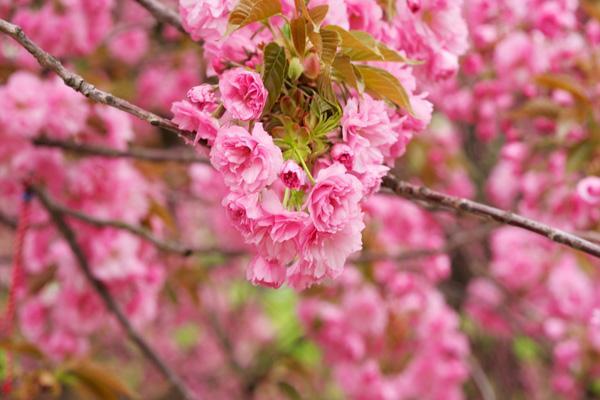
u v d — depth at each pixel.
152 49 4.19
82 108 2.66
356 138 1.28
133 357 5.34
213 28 1.38
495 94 3.31
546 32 3.07
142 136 4.21
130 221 3.00
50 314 3.26
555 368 4.55
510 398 4.67
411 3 1.55
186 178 4.25
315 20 1.29
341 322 3.72
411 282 3.60
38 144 2.68
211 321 4.98
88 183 2.87
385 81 1.33
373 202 3.39
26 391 2.56
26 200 2.70
